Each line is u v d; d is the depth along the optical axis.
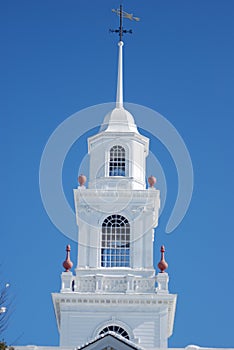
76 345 81.69
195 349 77.88
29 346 77.94
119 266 85.38
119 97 91.31
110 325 82.31
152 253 85.62
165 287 83.38
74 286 83.94
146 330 82.12
